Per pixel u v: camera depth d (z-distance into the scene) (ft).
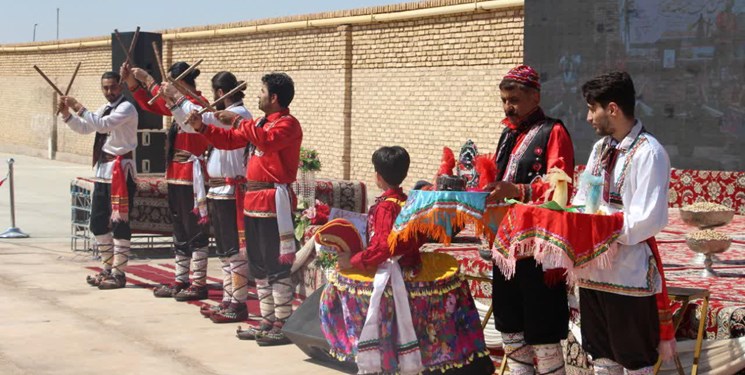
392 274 16.30
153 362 21.12
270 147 21.81
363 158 61.98
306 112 66.80
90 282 30.27
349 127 62.95
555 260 13.70
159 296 28.53
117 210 29.40
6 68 116.06
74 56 100.58
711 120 34.76
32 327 24.21
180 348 22.39
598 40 38.37
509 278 14.55
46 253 36.96
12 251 37.45
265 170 22.48
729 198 33.50
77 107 28.76
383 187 17.16
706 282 19.67
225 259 25.44
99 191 29.89
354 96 62.49
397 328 16.29
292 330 20.80
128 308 26.84
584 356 17.17
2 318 25.17
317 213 21.62
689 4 35.22
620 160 13.93
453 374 16.80
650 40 36.52
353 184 34.06
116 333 23.79
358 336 16.72
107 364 20.90
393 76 59.16
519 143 15.70
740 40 33.83
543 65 40.45
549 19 40.06
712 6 34.55
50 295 28.43
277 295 22.76
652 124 36.60
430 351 16.39
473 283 20.26
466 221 15.46
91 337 23.30
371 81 61.00
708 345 15.93
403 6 57.31
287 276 22.82
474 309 16.92
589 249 13.64
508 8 50.65
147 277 31.96
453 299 16.60
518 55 50.47
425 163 57.00
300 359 21.49
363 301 16.58
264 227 22.57
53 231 44.52
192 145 27.58
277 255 22.59
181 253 28.43
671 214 33.09
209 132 21.59
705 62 34.86
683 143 35.63
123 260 29.81
